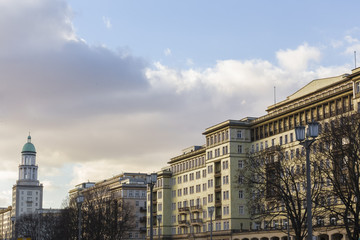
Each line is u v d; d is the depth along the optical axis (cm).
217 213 15875
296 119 13275
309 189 4206
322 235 11488
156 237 19638
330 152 8088
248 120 15750
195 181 17625
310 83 13488
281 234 12712
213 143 16288
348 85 11431
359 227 7312
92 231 15438
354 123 7925
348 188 7844
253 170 10069
